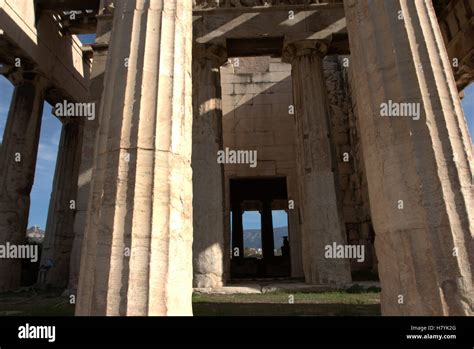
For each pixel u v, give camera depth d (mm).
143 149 4781
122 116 4934
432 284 4324
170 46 5434
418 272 4465
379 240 5199
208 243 11438
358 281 12242
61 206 17891
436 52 5238
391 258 4855
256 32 13383
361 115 5711
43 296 11938
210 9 13578
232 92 19672
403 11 5379
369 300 8469
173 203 4797
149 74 5133
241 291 10562
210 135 12477
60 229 17562
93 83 13219
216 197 11914
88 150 12688
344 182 18531
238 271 23156
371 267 16734
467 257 4309
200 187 11938
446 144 4734
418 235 4543
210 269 11211
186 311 4633
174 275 4543
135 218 4496
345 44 13859
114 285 4242
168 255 4531
